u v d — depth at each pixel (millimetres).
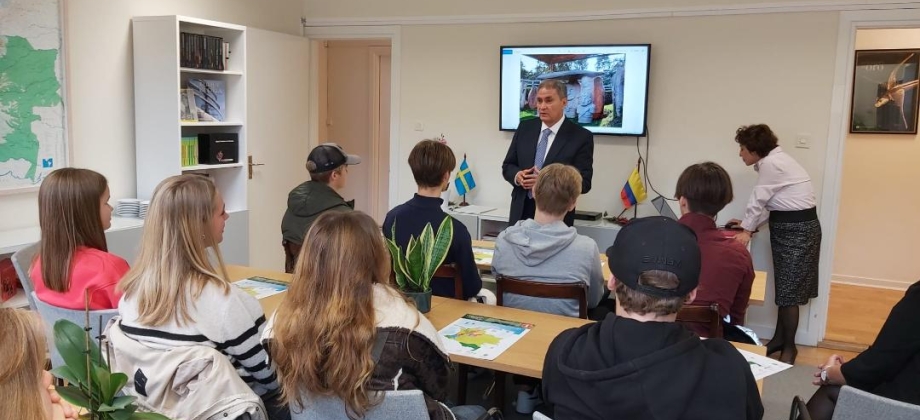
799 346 4664
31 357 1059
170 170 4453
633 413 1270
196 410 1688
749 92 4652
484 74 5363
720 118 4742
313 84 5938
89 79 4211
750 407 1316
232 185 5023
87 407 1273
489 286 3672
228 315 1780
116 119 4410
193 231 1769
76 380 1286
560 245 2609
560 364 1376
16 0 3715
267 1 5559
